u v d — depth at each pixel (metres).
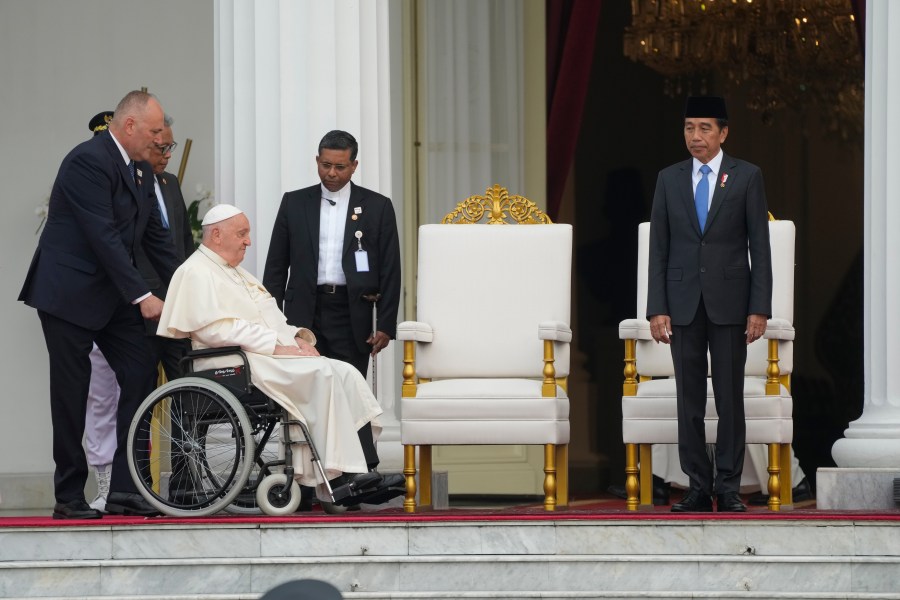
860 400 46.19
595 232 46.34
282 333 23.77
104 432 26.89
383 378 28.14
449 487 35.00
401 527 20.75
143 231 23.42
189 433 22.03
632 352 25.41
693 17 41.69
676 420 24.86
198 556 20.72
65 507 22.36
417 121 35.00
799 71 43.78
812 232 47.59
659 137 47.25
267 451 26.20
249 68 28.05
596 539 20.69
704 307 23.39
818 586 20.11
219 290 22.95
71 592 20.38
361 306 25.69
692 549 20.61
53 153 36.22
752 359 25.91
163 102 36.22
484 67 35.69
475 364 26.03
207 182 36.06
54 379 22.45
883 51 25.94
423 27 35.09
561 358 25.31
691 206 23.59
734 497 23.25
